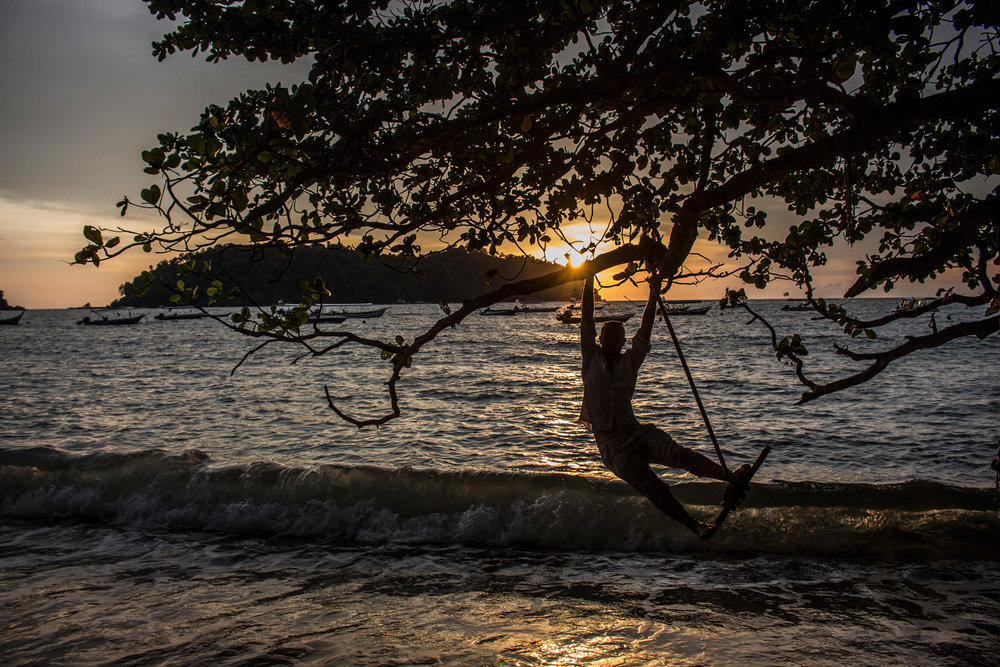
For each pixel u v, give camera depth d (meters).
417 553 7.59
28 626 5.46
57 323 135.38
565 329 85.06
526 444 14.43
